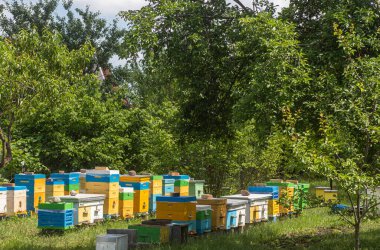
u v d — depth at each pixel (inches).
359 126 366.9
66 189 762.2
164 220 490.9
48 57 492.7
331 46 490.6
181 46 566.3
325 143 356.5
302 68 458.0
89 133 1040.2
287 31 465.1
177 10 553.9
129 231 447.2
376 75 373.1
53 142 995.9
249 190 708.7
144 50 558.9
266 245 503.5
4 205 676.7
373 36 478.3
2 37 520.4
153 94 1293.1
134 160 1082.1
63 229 569.0
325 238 540.1
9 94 449.1
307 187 799.1
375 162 372.8
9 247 478.0
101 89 1706.4
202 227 529.0
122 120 1055.0
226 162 935.0
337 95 392.8
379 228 591.8
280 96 446.0
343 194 412.8
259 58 488.1
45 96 470.6
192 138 695.1
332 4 505.4
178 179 805.2
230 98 636.7
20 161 932.0
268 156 903.7
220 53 591.8
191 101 655.8
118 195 693.9
